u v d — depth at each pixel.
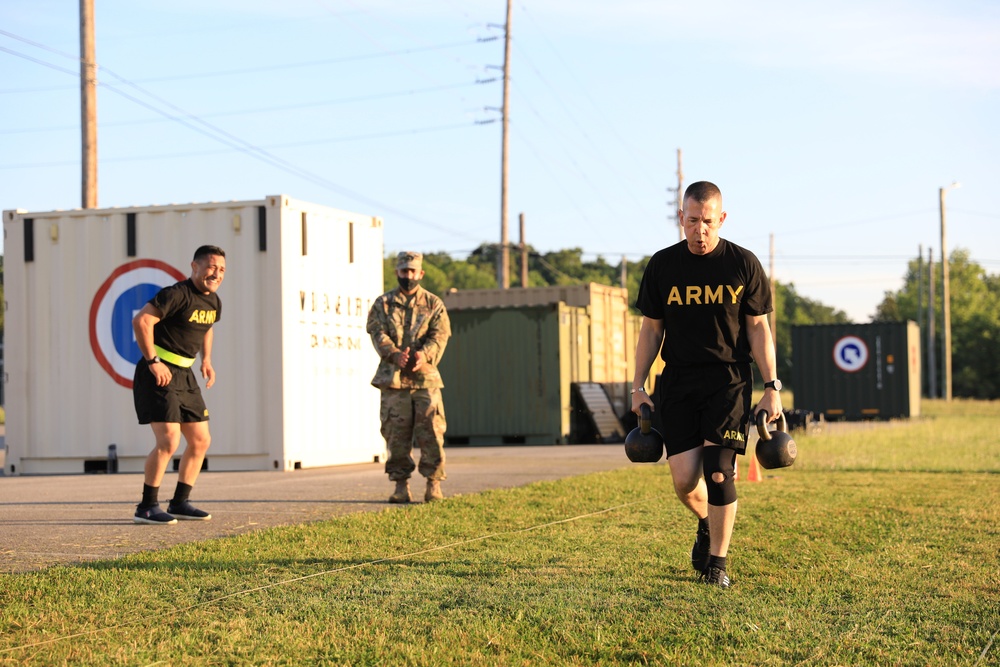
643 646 4.69
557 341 25.31
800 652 4.63
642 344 6.45
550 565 6.72
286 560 6.82
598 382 27.62
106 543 7.78
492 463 16.36
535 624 5.07
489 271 106.81
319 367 16.27
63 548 7.54
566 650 4.64
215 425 15.66
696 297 6.12
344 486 12.25
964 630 5.06
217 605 5.46
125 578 6.12
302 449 15.88
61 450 15.96
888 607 5.55
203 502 10.52
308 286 16.09
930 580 6.34
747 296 6.16
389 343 10.15
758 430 6.15
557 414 25.28
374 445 17.41
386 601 5.54
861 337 38.44
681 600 5.62
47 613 5.22
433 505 9.80
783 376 85.81
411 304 10.31
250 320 15.66
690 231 6.07
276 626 5.00
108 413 15.91
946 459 17.16
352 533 8.01
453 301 30.09
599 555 7.10
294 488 12.02
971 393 77.69
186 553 7.08
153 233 15.89
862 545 7.69
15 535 8.20
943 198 58.66
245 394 15.65
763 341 6.22
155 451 8.81
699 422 6.26
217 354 15.68
